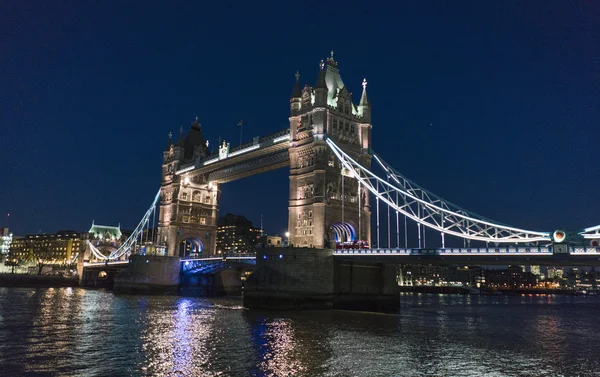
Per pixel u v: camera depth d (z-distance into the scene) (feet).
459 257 200.34
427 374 110.11
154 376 106.83
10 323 188.96
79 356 126.52
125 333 165.48
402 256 217.56
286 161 335.88
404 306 333.01
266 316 216.54
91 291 466.29
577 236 171.32
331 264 244.83
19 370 110.93
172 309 255.70
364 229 300.40
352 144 304.50
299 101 311.68
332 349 136.87
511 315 276.82
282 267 245.04
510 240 190.60
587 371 114.62
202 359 123.24
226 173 412.98
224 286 436.76
